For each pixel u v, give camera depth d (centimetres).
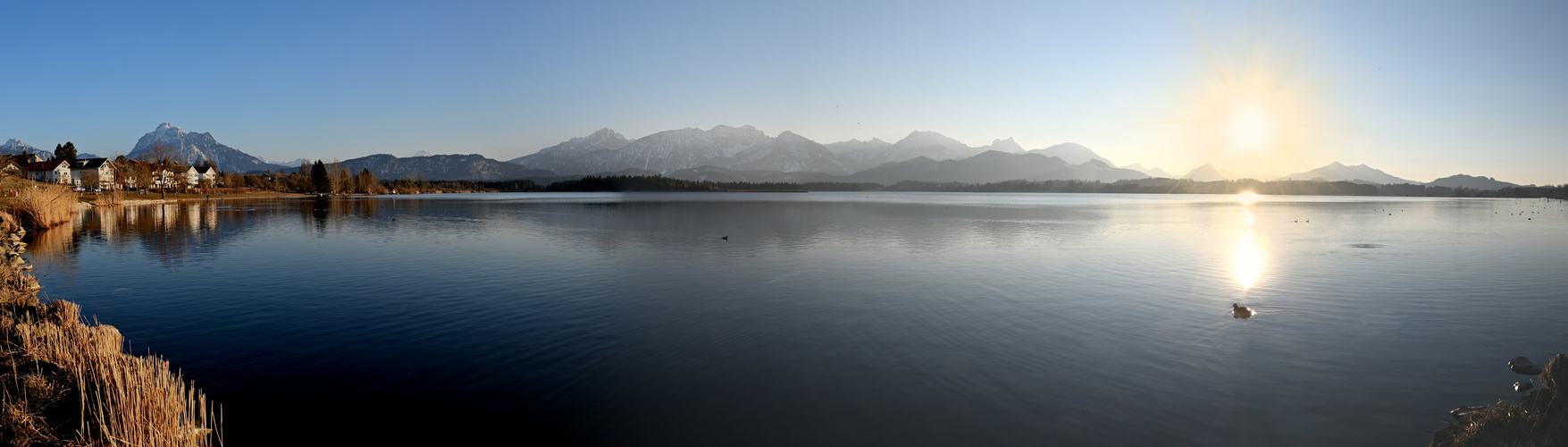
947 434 992
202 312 1833
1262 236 4578
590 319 1755
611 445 950
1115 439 976
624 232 4784
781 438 980
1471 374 1270
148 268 2745
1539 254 3397
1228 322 1730
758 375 1264
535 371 1282
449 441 956
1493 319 1762
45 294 2047
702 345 1480
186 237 4262
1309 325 1700
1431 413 1069
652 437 976
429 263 2941
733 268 2781
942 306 1948
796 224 5772
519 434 985
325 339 1526
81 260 3017
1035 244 3922
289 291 2186
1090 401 1129
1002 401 1130
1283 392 1171
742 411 1080
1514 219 7069
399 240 4153
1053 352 1430
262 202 11575
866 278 2494
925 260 3086
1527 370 1271
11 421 829
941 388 1193
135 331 1600
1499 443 789
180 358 1352
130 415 813
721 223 6034
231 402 1098
